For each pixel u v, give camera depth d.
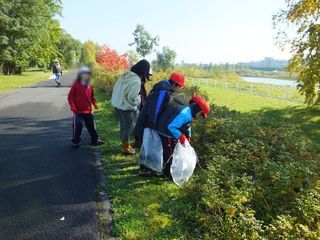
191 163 5.00
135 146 6.92
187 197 4.58
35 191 4.89
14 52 37.25
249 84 29.14
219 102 18.16
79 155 6.61
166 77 13.80
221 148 5.62
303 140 6.45
